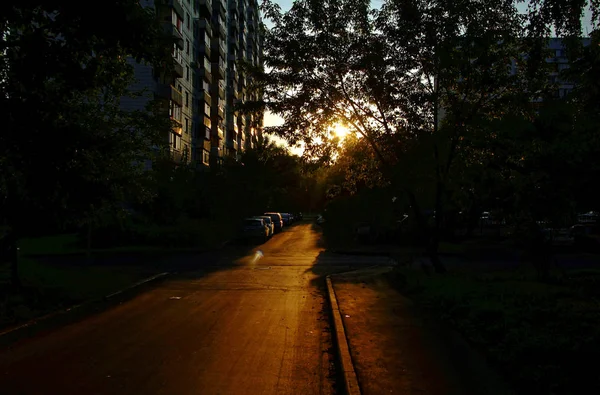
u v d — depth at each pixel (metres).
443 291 11.76
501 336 7.61
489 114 14.84
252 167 49.53
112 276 15.46
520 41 14.23
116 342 8.05
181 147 45.53
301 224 73.38
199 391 5.71
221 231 34.38
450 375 5.92
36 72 8.68
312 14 16.09
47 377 6.19
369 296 12.33
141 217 32.59
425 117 15.64
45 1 8.20
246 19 91.06
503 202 7.62
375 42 15.70
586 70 6.73
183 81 46.62
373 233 31.47
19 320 8.88
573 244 26.47
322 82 16.31
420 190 16.33
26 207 10.73
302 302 12.27
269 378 6.23
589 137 6.13
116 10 8.38
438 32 15.09
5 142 8.88
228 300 12.55
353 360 6.55
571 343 6.59
